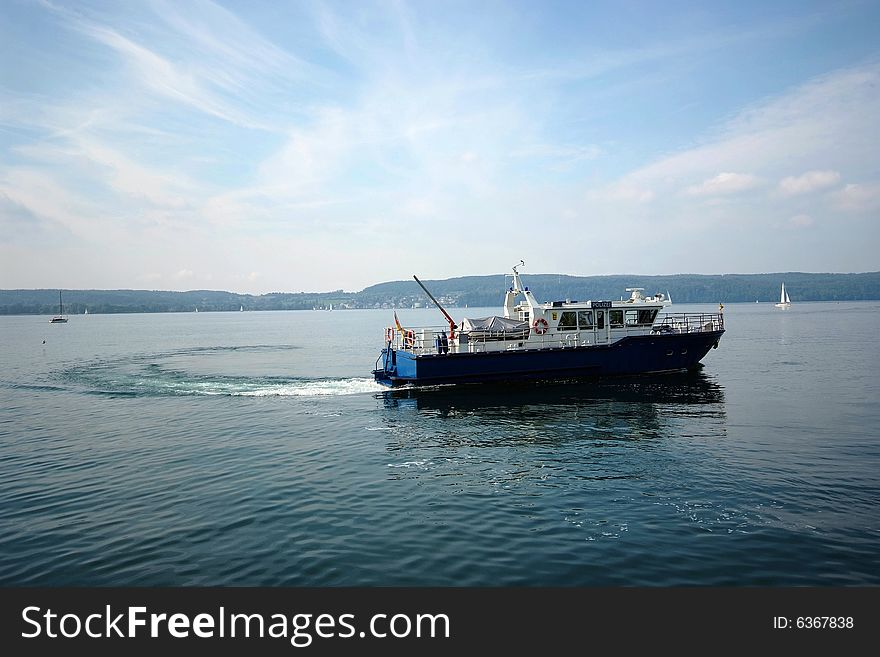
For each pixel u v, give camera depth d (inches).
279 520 499.5
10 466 681.6
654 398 1106.7
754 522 485.1
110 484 606.9
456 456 713.6
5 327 5940.0
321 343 3061.0
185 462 693.3
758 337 2891.2
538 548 440.8
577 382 1274.6
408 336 1225.4
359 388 1280.8
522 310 1325.0
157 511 522.9
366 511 521.3
